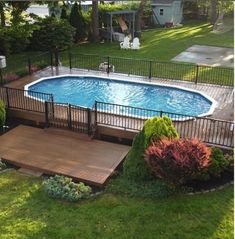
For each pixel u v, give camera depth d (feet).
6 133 35.22
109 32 78.95
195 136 32.07
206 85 46.65
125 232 22.26
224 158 27.81
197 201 24.95
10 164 30.58
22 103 39.29
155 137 26.55
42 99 40.57
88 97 44.62
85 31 77.61
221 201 25.02
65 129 35.22
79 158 30.81
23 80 48.06
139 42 75.97
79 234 22.09
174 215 23.61
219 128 33.55
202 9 108.58
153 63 58.44
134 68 55.06
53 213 23.98
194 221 23.07
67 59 60.85
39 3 66.85
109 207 24.53
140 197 25.46
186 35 84.79
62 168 29.25
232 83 47.47
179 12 104.32
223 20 98.94
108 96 44.88
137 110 39.47
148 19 99.66
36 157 30.94
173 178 24.80
